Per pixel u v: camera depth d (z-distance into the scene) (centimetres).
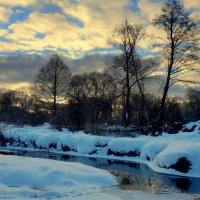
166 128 3350
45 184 1296
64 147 2888
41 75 5394
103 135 3225
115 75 4000
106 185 1419
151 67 3847
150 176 1730
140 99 4131
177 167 1817
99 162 2266
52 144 3009
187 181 1611
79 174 1441
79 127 3997
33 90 5584
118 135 3183
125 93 4031
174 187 1474
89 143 2725
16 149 3058
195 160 1805
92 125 3534
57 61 5366
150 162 2189
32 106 7619
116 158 2464
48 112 5997
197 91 3225
